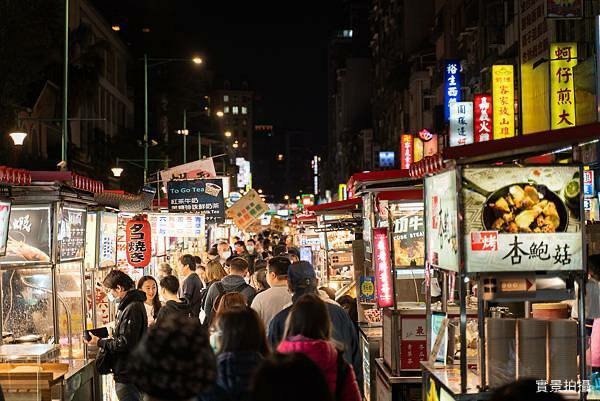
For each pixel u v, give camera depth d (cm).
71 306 1026
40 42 3005
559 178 645
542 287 643
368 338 1027
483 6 3572
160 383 356
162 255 1980
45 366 841
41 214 938
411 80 5859
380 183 965
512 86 2573
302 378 336
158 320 981
